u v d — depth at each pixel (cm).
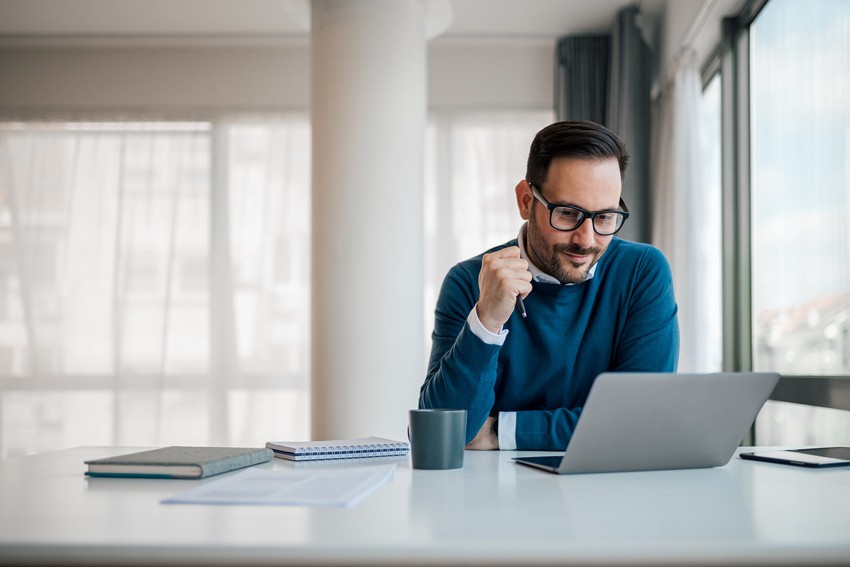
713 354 375
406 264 340
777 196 306
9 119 492
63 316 486
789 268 293
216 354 480
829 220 256
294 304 481
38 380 483
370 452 134
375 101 339
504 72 489
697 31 364
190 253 485
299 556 68
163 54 492
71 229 489
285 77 489
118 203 488
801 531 74
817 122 266
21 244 488
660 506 87
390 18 341
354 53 339
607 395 105
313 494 91
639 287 170
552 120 487
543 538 71
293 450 129
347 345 334
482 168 485
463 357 146
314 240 345
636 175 418
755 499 92
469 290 173
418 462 117
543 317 168
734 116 347
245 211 485
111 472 110
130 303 485
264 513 82
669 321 171
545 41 479
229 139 489
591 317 171
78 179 490
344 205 337
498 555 68
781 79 301
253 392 479
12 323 486
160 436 479
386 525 77
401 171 340
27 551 70
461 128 488
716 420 114
